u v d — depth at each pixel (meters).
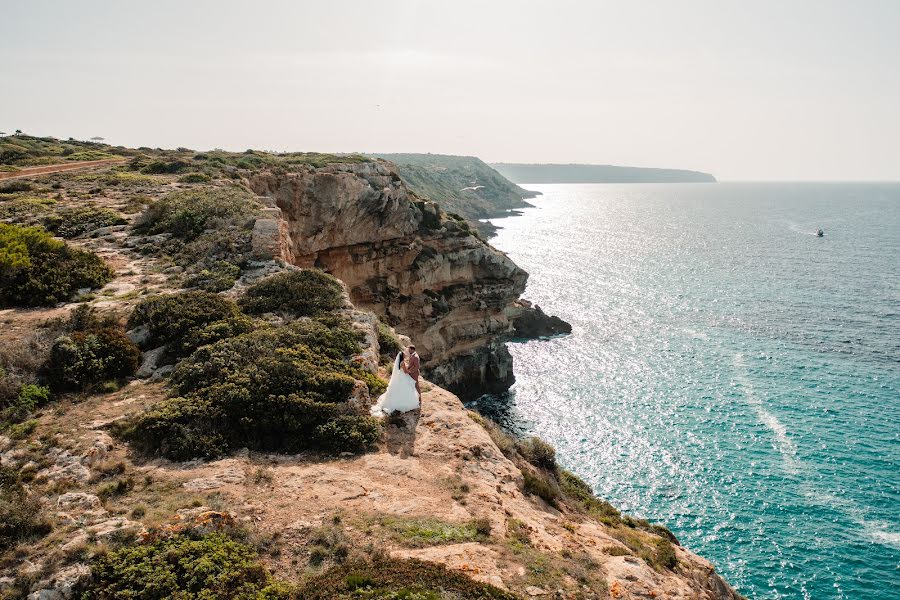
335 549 9.93
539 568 10.30
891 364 66.38
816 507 40.81
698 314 91.00
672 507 41.34
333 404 15.28
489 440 15.72
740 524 39.31
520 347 78.62
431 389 18.69
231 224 31.12
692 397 59.62
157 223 32.00
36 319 20.50
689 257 148.00
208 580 8.77
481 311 67.75
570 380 67.06
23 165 54.91
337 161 59.34
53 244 25.80
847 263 131.12
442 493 12.48
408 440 14.99
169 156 60.81
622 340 79.81
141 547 9.45
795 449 48.44
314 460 13.65
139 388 16.42
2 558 9.06
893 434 50.34
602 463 47.69
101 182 42.97
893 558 36.00
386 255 58.19
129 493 11.43
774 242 172.75
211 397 14.94
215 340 18.59
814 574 34.88
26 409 14.55
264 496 11.61
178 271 26.05
